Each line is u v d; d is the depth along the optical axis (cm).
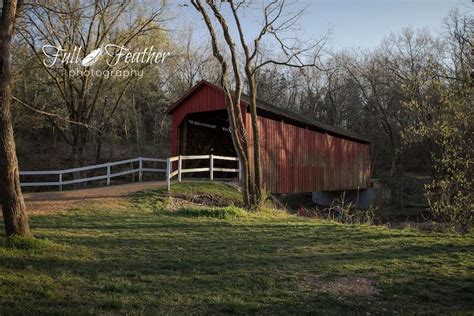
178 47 3188
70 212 1147
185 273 623
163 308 471
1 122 716
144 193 1417
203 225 1042
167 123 3728
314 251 796
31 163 3250
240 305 486
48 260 648
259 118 1802
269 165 1850
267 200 1631
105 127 2858
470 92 988
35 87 2369
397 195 3225
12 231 724
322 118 4806
